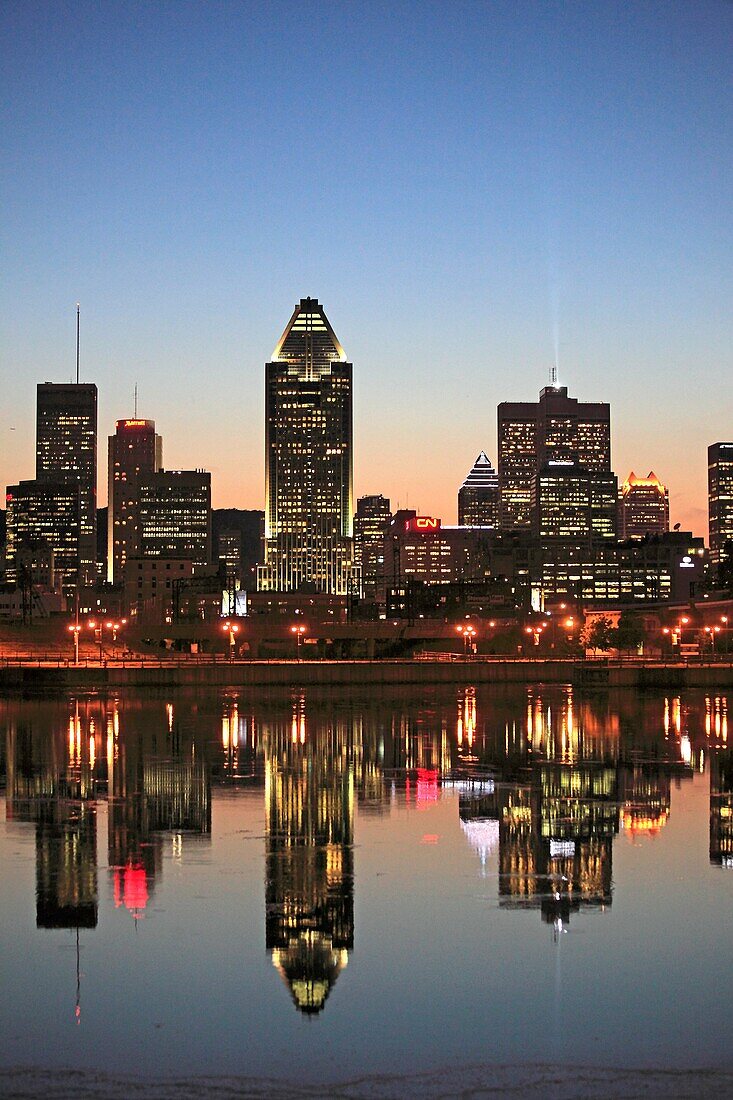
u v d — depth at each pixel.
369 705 147.25
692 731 113.25
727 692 174.50
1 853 56.06
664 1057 33.31
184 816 65.94
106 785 77.44
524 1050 33.75
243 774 82.69
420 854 56.06
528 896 48.47
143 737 107.19
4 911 46.09
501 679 195.50
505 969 39.91
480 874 52.09
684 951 41.62
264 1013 36.28
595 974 39.44
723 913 46.09
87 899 47.78
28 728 115.56
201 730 113.88
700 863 54.38
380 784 78.19
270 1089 31.44
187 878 51.19
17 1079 32.00
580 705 147.62
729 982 38.72
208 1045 34.09
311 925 44.50
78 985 38.47
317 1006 36.81
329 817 65.81
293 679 189.12
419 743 102.75
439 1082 31.83
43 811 67.44
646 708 142.38
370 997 37.47
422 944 42.41
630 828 62.88
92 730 113.62
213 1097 31.02
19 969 39.81
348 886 49.94
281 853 56.16
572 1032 34.91
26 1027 35.28
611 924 44.75
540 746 100.38
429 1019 35.84
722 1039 34.44
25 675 181.25
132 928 44.06
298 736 108.44
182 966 40.19
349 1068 32.62
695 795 73.88
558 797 72.94
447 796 73.25
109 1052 33.62
